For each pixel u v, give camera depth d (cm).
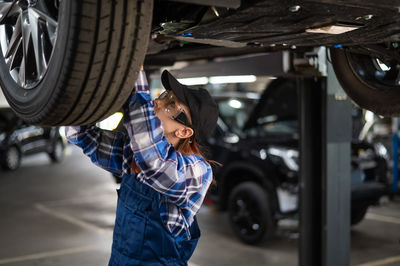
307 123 309
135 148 148
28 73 155
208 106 168
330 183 300
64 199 845
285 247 541
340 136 302
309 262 311
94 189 949
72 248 547
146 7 123
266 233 525
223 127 622
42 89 134
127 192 169
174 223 163
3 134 1186
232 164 571
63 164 1348
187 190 162
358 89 233
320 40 185
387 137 848
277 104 611
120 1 119
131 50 126
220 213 717
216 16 152
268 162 530
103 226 650
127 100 147
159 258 161
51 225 653
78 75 122
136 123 147
